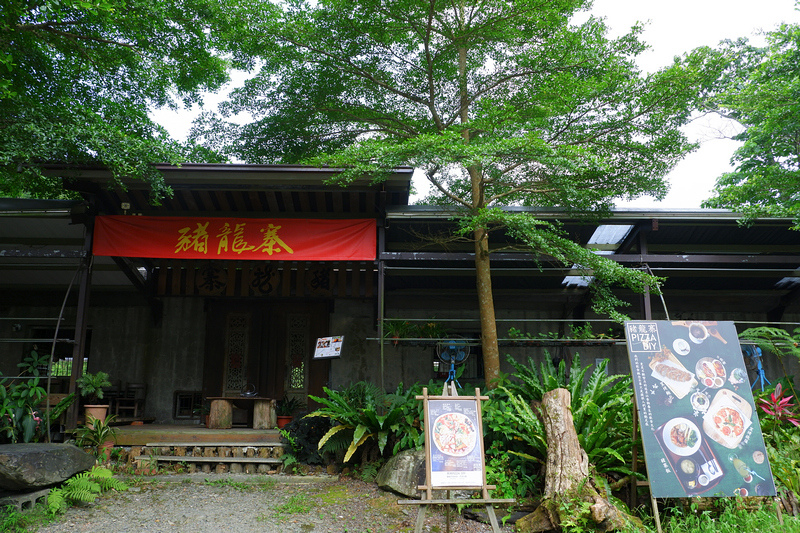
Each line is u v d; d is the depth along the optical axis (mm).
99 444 7336
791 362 10484
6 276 10172
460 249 9438
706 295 10344
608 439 5828
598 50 8133
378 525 5332
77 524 5129
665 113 8023
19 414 6910
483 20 8156
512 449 6531
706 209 8219
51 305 10727
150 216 9055
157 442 7629
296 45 8578
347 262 9906
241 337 10578
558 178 7984
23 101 7246
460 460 4730
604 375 7027
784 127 10016
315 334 10617
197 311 10797
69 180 8070
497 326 10711
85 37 7871
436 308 10664
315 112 9633
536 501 5691
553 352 10547
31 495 5426
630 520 5000
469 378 10453
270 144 10117
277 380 10352
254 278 9711
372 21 8305
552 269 9094
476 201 8453
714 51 7805
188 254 8477
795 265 9570
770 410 6562
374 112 9508
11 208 8133
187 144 9984
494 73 8789
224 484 6734
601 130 8422
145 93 9727
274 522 5355
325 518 5520
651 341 5395
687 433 5062
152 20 8016
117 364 10547
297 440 7445
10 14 6934
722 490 4871
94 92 9523
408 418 6891
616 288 9906
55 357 10742
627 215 8242
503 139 7148
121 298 10773
